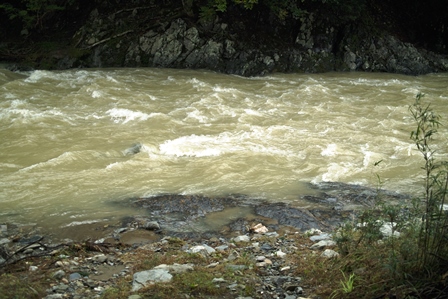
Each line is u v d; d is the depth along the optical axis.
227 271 5.84
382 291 5.05
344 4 22.03
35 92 15.53
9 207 8.09
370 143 11.59
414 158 10.54
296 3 22.09
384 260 5.39
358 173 9.80
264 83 18.47
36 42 21.50
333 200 8.60
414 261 5.13
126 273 5.95
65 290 5.47
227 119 13.34
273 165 10.12
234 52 20.69
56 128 12.05
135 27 21.11
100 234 7.29
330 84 18.53
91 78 17.70
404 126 13.08
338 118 13.71
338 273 5.62
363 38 22.55
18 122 12.23
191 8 21.14
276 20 22.16
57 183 8.99
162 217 7.88
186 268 5.88
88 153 10.36
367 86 18.33
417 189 9.04
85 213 7.94
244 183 9.25
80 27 21.55
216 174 9.55
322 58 21.88
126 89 16.14
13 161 10.05
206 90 16.48
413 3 24.94
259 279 5.71
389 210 6.16
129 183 9.10
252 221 7.81
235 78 19.36
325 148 11.13
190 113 13.62
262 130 12.36
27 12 22.00
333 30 22.25
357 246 5.97
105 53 20.59
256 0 19.94
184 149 10.66
